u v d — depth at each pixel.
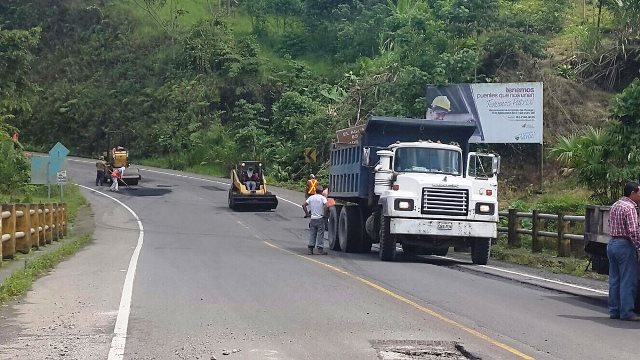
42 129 77.38
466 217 19.83
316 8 79.44
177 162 67.06
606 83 40.66
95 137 75.12
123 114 74.50
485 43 43.88
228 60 72.50
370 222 21.91
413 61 46.97
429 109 37.53
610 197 25.78
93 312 11.30
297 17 82.06
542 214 22.44
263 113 68.06
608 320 11.68
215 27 77.94
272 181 54.38
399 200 19.80
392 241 20.22
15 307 11.77
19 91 51.34
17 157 39.72
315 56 75.62
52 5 86.00
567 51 43.97
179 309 11.59
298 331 9.99
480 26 47.28
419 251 23.12
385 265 19.09
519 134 36.25
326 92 60.56
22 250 19.47
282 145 58.81
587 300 13.91
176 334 9.71
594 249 13.66
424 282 15.58
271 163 57.53
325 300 12.70
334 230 24.52
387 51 57.72
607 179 25.02
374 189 21.28
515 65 42.06
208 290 13.70
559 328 10.80
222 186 52.50
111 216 35.91
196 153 66.50
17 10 85.69
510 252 22.64
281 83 69.88
